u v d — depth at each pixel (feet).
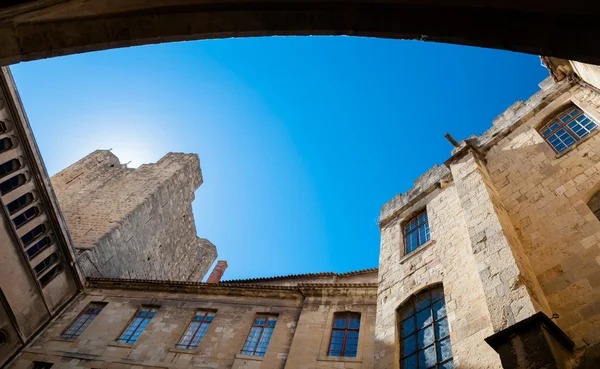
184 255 135.13
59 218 70.44
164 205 122.52
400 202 65.72
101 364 59.36
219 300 67.56
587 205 37.68
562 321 29.99
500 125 57.72
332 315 56.59
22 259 63.87
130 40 17.95
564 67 52.75
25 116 62.18
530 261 36.27
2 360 62.03
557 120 50.42
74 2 17.11
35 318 66.95
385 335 44.06
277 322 59.57
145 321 67.10
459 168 52.90
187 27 17.94
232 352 56.54
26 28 16.88
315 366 49.39
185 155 143.84
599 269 31.68
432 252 48.83
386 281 52.26
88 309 72.79
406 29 17.40
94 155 143.43
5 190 60.39
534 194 42.86
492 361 31.12
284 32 18.11
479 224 40.27
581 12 15.44
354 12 17.43
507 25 16.47
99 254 89.04
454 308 38.78
